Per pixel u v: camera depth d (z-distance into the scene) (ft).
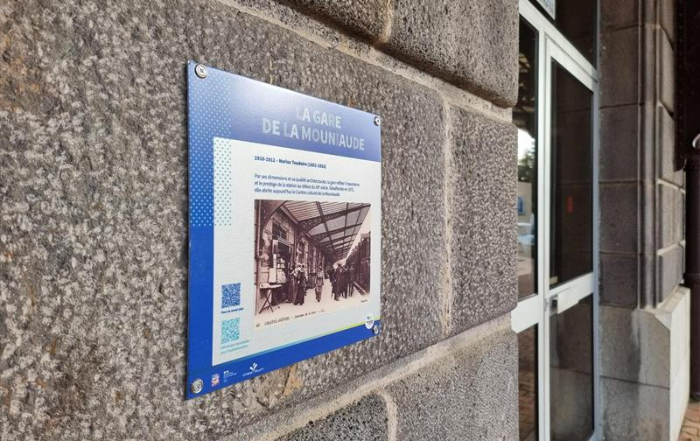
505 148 5.10
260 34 2.62
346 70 3.16
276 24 2.82
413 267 3.78
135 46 2.10
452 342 4.48
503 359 5.10
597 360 12.10
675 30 13.26
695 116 13.23
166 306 2.22
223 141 2.42
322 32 3.15
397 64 3.80
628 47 11.55
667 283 12.35
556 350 10.07
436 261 4.05
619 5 11.66
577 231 11.09
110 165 2.03
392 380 3.73
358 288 3.25
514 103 5.29
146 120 2.14
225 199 2.43
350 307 3.18
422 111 3.88
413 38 3.72
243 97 2.50
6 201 1.76
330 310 3.04
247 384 2.58
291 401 2.82
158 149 2.18
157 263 2.19
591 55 11.88
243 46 2.52
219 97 2.40
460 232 4.36
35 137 1.82
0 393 1.76
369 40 3.47
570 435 10.80
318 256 2.94
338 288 3.09
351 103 3.18
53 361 1.88
